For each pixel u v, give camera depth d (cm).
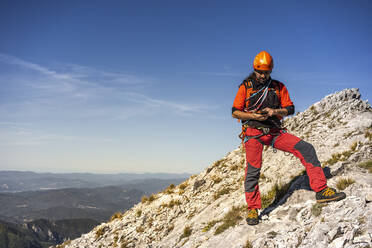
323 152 842
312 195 571
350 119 998
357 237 375
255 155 526
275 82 504
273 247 447
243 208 703
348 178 573
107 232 1227
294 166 847
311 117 1203
